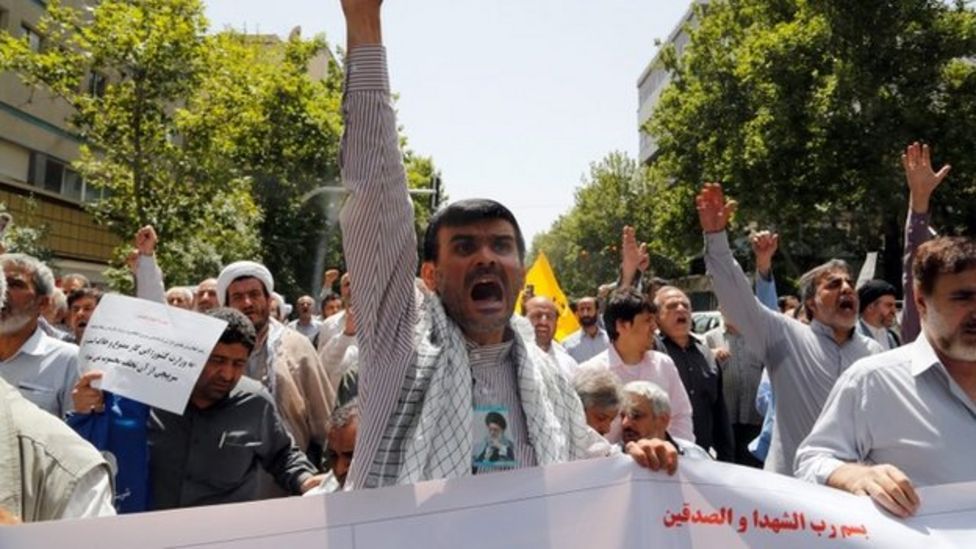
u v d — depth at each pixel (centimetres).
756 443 587
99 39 1742
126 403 338
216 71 1909
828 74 2541
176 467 340
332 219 3028
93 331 329
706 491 231
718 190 448
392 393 214
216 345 345
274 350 471
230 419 354
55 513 203
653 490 229
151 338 325
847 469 255
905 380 277
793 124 2545
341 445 320
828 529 231
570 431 251
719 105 2844
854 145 2494
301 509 205
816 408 436
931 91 2539
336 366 604
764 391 599
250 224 2320
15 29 2320
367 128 207
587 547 219
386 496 208
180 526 197
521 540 214
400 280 211
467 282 225
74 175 2733
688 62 3005
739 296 443
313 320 1136
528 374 235
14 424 204
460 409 218
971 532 234
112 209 1895
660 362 517
